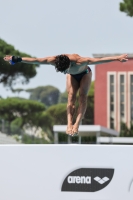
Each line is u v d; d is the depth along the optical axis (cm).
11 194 1130
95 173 1104
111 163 1100
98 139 3781
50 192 1118
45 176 1123
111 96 6219
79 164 1112
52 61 1191
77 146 1116
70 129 1254
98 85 6238
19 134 5400
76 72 1232
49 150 1127
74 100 1288
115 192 1094
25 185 1127
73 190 1109
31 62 1211
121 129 5791
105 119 6269
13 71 5403
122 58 1154
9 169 1136
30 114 6400
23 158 1134
